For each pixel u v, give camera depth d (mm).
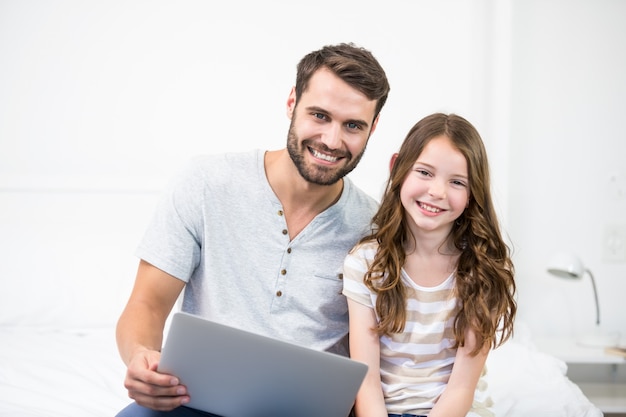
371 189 2648
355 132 1400
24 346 1928
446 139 1403
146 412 1220
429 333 1414
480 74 2688
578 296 2697
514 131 2678
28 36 2555
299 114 1406
